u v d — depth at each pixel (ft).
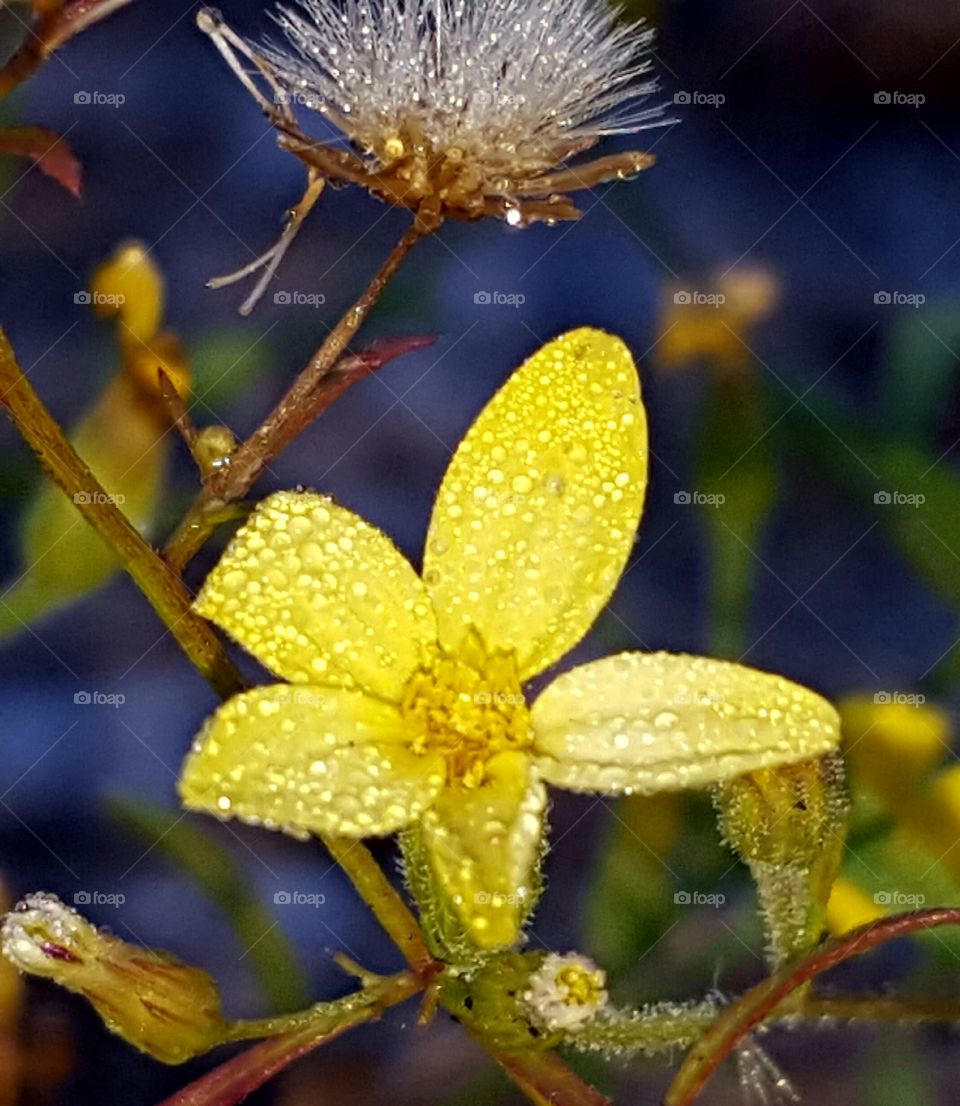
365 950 0.36
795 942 0.31
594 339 0.32
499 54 0.32
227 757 0.31
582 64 0.32
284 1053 0.31
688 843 0.35
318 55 0.32
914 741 0.34
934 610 0.38
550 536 0.32
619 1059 0.34
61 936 0.31
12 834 0.36
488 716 0.31
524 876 0.31
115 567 0.35
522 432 0.32
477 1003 0.31
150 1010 0.31
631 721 0.32
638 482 0.32
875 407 0.38
